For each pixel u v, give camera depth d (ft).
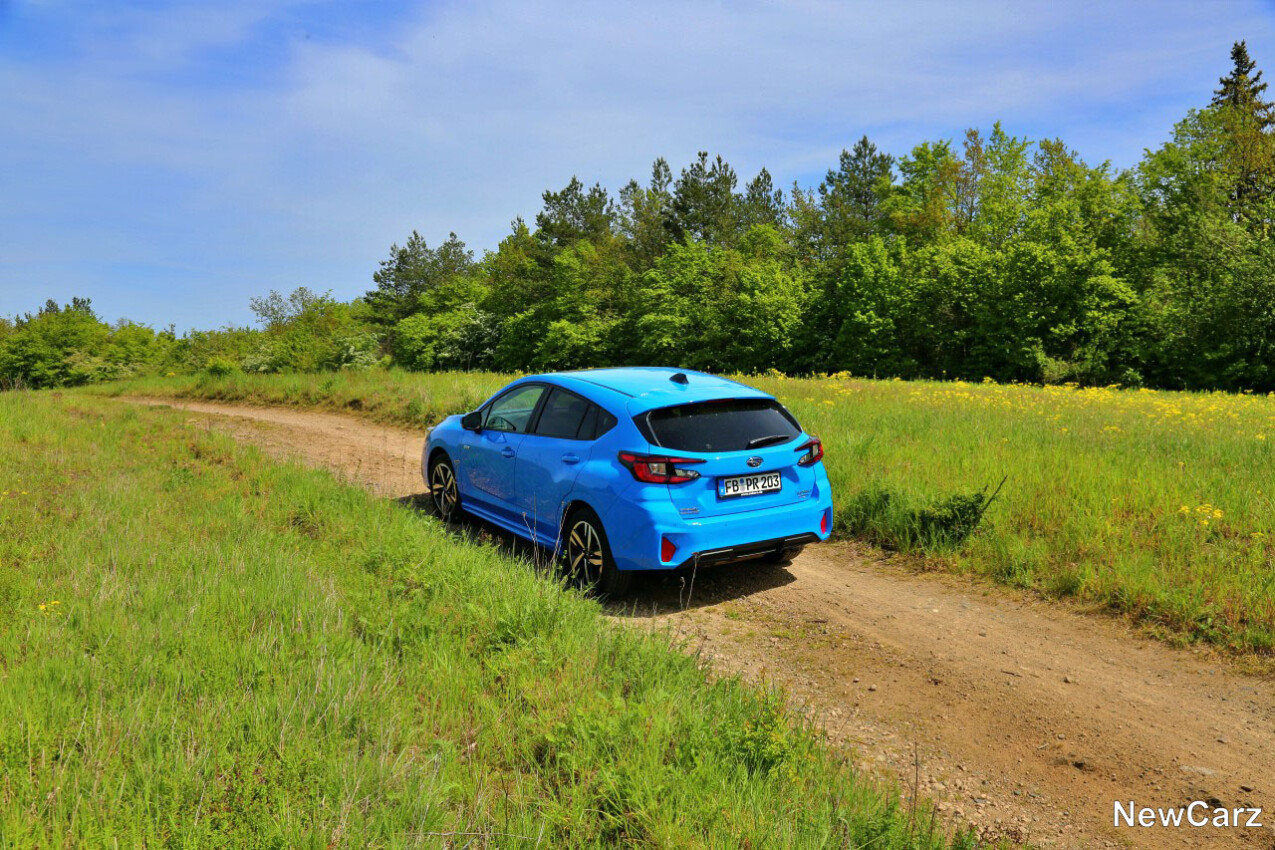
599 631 14.38
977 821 10.12
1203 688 13.42
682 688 12.04
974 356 137.49
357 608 14.60
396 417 50.21
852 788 9.94
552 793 9.12
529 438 20.71
